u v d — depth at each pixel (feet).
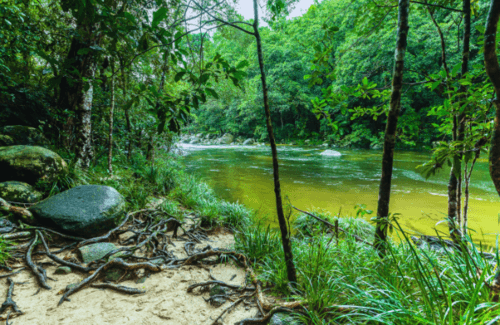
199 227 13.98
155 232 11.07
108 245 9.73
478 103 6.95
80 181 14.39
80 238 10.02
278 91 101.35
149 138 25.50
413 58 54.24
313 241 10.38
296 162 48.06
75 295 7.20
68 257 8.84
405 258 7.66
